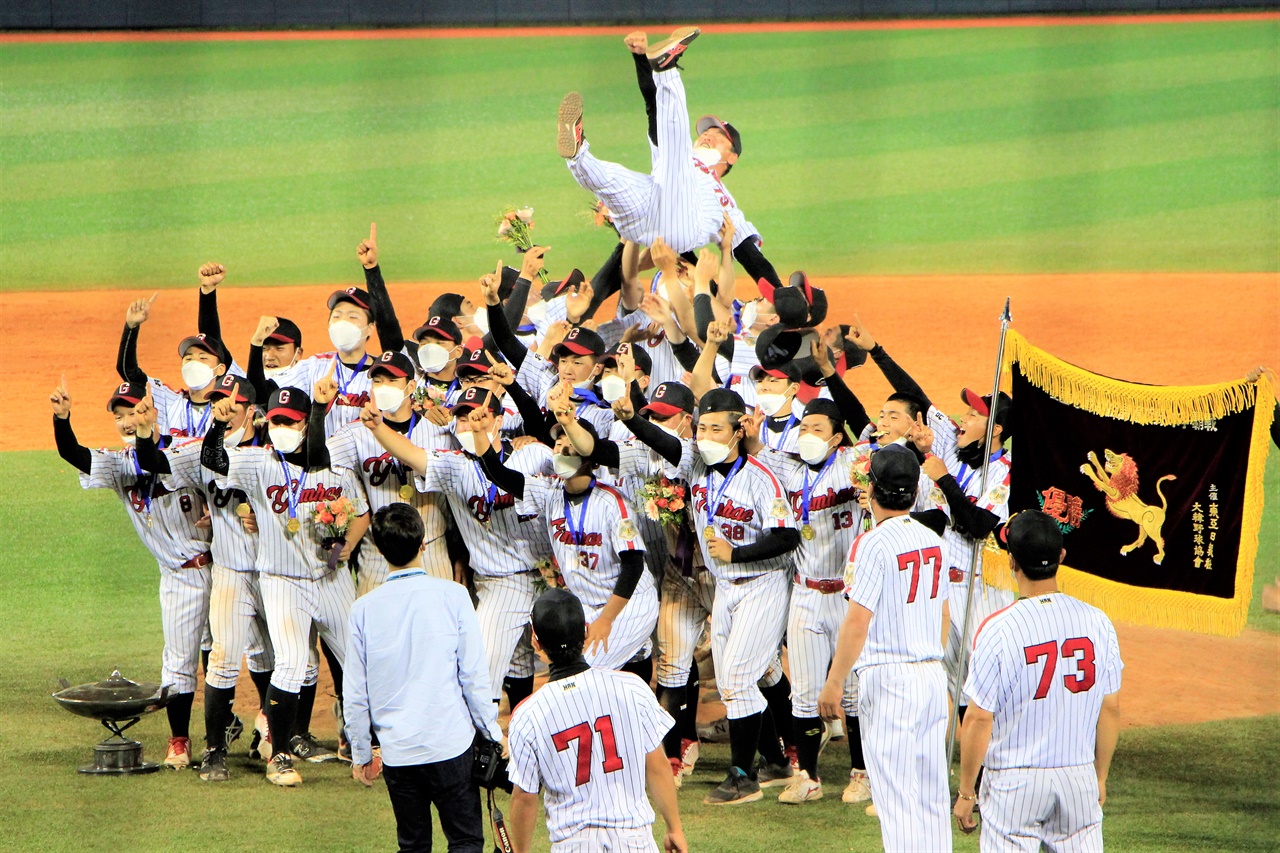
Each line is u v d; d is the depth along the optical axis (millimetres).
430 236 45688
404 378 16250
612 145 53719
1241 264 41656
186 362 17453
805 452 15000
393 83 65625
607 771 10664
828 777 15992
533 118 60250
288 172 53656
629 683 10883
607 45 71625
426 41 72562
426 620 12070
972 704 11344
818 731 15055
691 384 17312
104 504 25969
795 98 63188
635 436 14930
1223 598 15586
